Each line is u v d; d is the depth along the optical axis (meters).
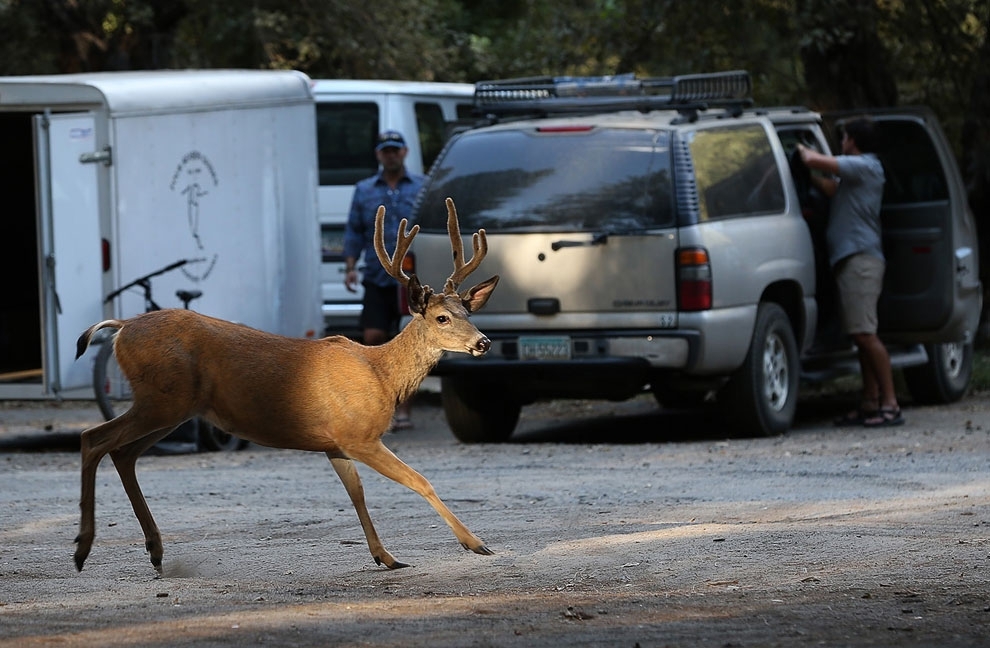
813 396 31.22
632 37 38.03
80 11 40.00
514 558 14.64
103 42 40.56
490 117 25.25
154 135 24.64
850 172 24.81
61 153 23.61
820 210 26.94
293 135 28.11
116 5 40.50
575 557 14.54
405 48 44.22
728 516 16.89
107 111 23.86
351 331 31.55
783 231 24.45
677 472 20.47
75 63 40.38
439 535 16.20
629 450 23.00
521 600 12.65
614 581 13.34
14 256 29.66
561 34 39.19
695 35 36.53
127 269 24.17
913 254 26.70
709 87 24.83
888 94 35.56
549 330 23.09
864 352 25.41
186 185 25.31
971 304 27.72
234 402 14.43
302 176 28.38
